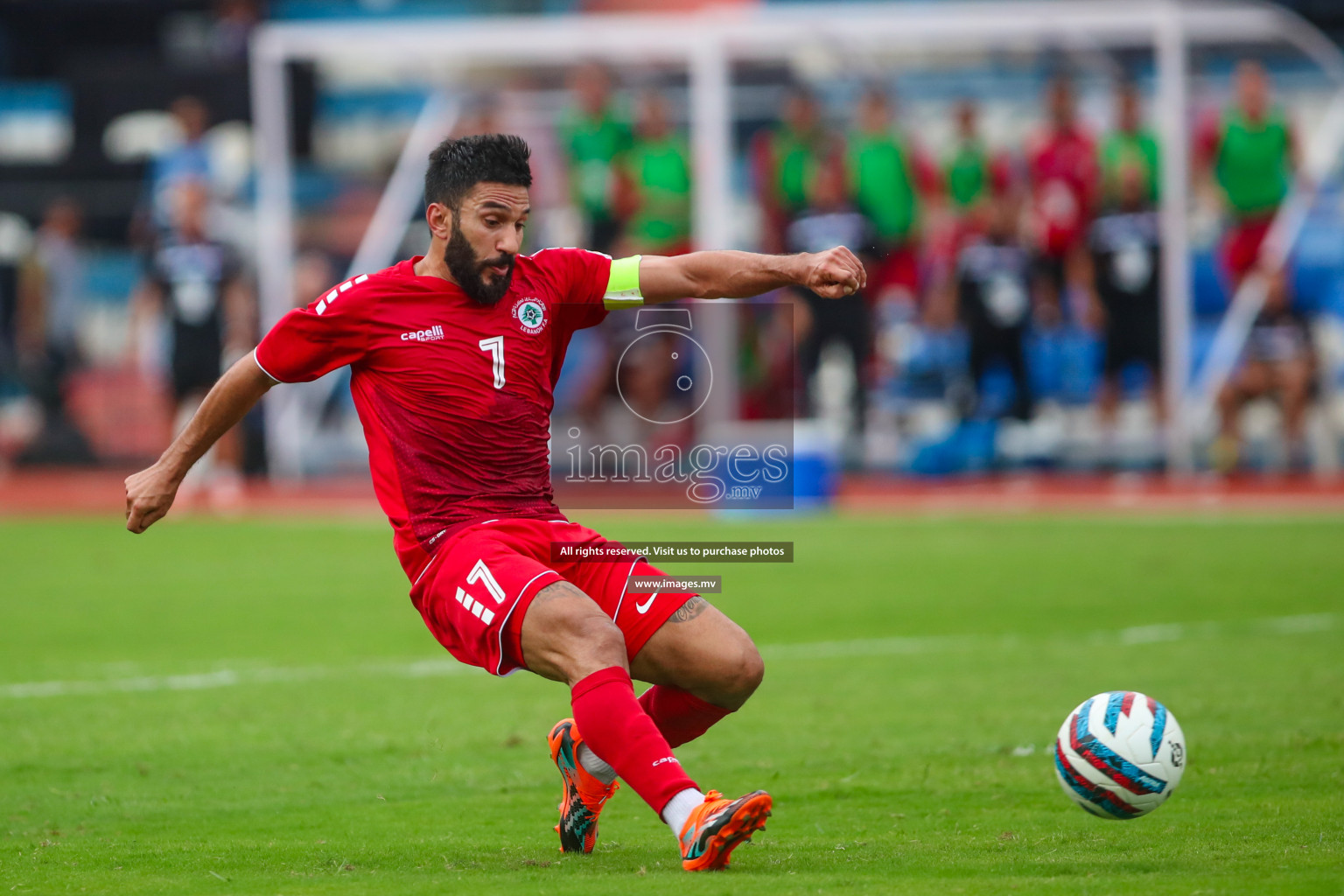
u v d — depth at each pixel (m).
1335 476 60.12
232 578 39.84
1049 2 70.19
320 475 64.56
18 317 65.56
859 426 62.41
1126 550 43.03
